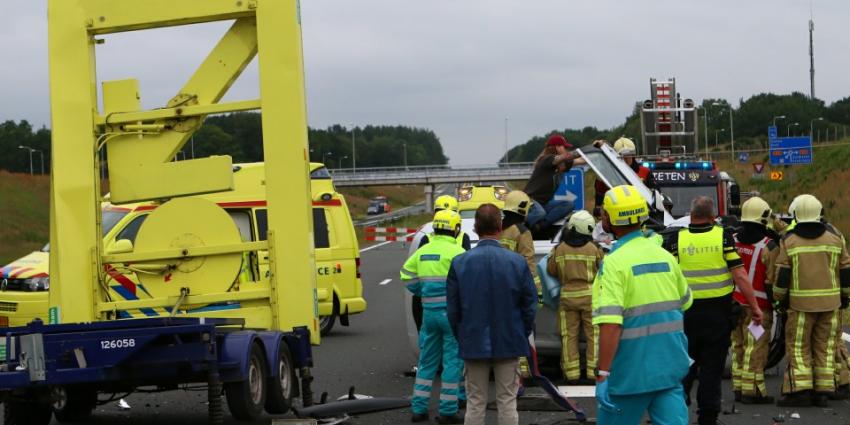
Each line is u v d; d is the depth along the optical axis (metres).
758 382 11.08
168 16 9.79
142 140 10.08
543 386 9.20
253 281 10.48
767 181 68.25
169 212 10.11
